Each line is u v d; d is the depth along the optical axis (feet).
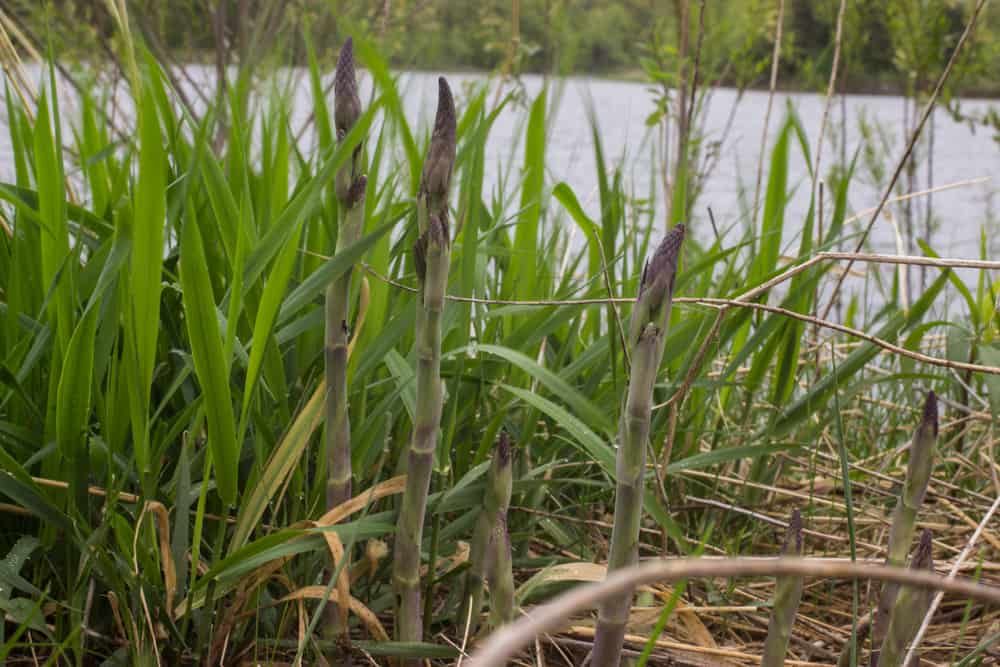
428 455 4.35
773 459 7.49
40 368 5.32
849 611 6.40
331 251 5.76
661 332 3.58
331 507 4.82
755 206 7.68
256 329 4.32
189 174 4.25
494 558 4.40
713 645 5.45
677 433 7.02
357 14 10.10
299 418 4.73
